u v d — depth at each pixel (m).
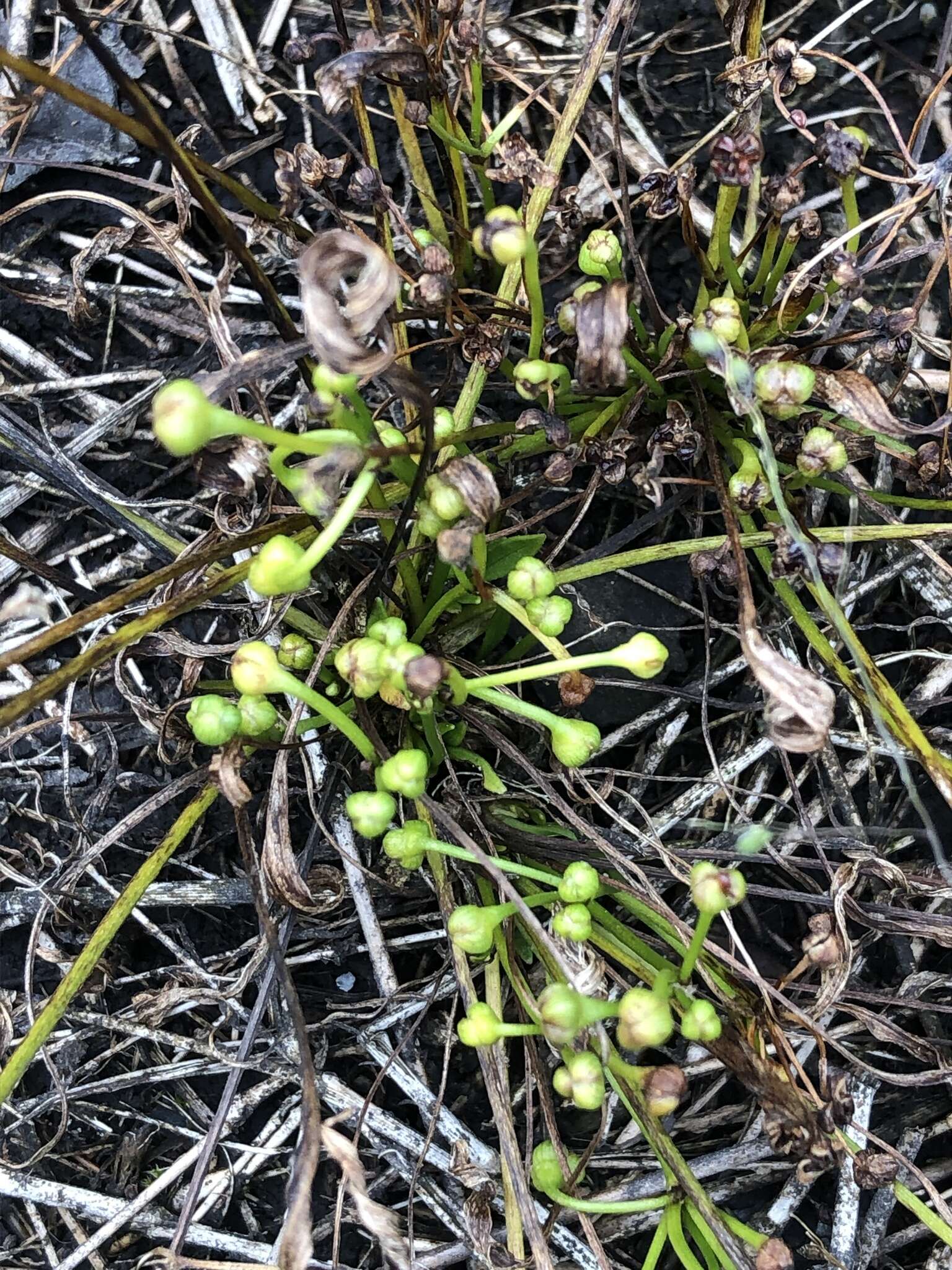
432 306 0.09
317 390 0.08
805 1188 0.12
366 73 0.09
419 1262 0.12
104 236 0.12
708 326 0.09
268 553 0.07
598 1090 0.08
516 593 0.09
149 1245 0.12
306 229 0.11
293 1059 0.12
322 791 0.11
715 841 0.12
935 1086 0.12
